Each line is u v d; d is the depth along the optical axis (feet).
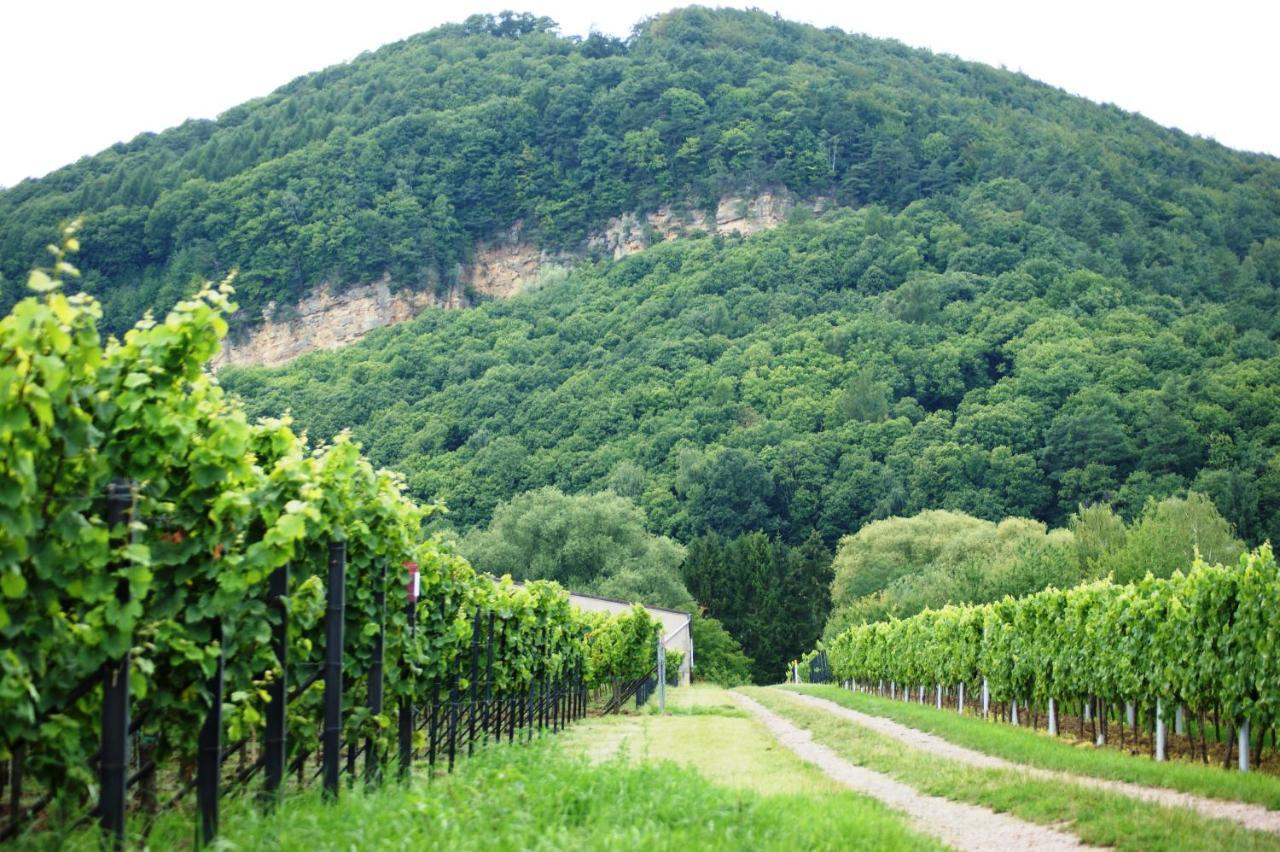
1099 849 30.76
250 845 24.25
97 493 24.18
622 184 620.08
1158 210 503.20
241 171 507.30
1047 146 560.20
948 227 469.98
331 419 350.02
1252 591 55.62
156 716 26.81
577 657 100.17
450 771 45.83
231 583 26.02
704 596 298.15
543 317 447.42
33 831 25.14
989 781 43.45
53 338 20.56
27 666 21.59
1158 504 192.95
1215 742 69.97
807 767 54.24
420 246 540.11
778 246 485.97
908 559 258.57
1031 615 90.74
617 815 29.43
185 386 29.01
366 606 37.40
